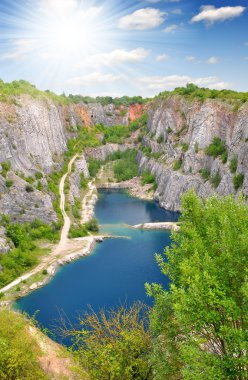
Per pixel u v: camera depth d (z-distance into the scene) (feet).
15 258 229.25
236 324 67.00
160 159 476.13
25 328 82.48
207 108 398.01
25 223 276.00
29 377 69.10
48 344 82.12
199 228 81.25
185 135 433.89
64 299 196.85
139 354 79.15
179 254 82.58
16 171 310.24
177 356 74.02
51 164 410.93
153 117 570.46
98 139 625.41
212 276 63.93
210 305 65.41
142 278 221.25
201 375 60.70
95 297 197.88
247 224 74.18
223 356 63.10
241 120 320.29
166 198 399.65
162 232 315.58
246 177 280.31
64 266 241.96
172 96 502.79
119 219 357.82
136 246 280.31
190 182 376.68
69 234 292.61
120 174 533.14
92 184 491.72
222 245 69.10
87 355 78.54
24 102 402.72
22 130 359.87
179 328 77.00
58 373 74.43
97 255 262.06
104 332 82.94
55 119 483.51
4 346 70.79
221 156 344.90
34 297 200.54
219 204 83.20
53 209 318.24
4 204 267.18
